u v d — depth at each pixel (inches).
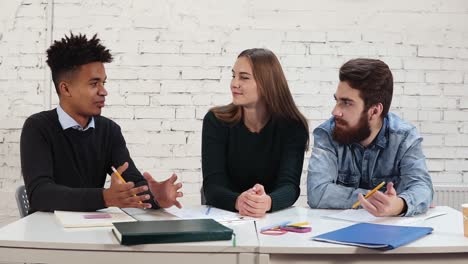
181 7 121.3
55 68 74.8
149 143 121.4
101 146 79.4
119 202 63.0
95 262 50.6
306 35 121.7
